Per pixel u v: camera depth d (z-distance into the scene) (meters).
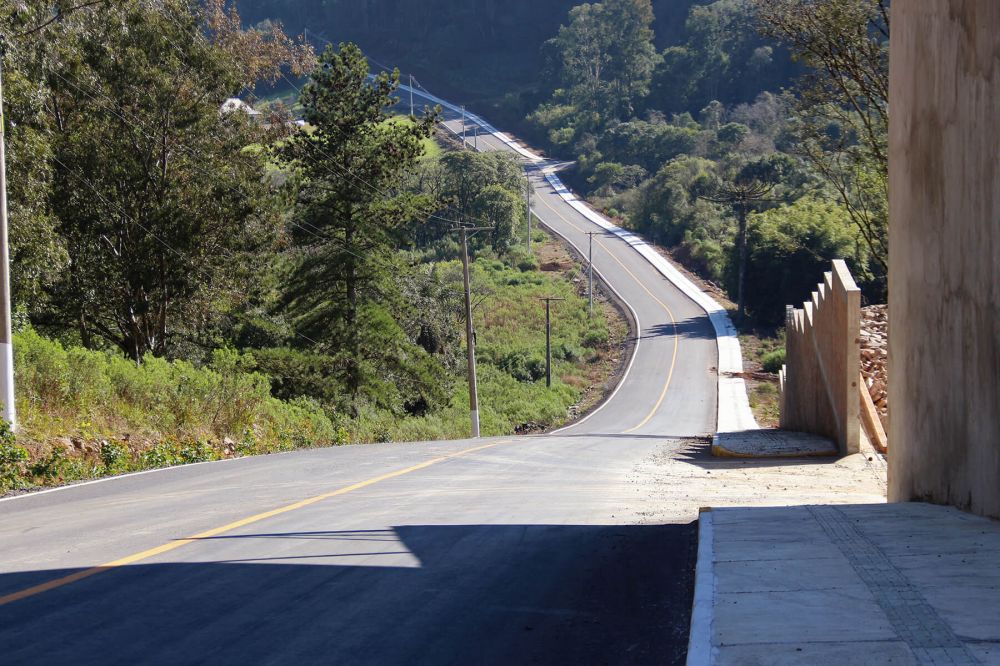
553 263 110.12
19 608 5.78
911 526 7.21
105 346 37.31
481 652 5.05
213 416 22.45
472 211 114.94
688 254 113.00
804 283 83.94
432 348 65.81
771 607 5.09
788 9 26.12
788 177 109.69
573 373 74.81
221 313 40.00
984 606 4.93
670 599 6.09
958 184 8.58
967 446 8.19
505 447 21.72
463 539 8.11
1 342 14.88
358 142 44.31
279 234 38.12
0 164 15.08
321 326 44.66
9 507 10.34
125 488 12.15
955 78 8.70
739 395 64.00
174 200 34.41
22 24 26.78
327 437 29.36
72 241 32.78
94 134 32.75
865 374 24.77
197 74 34.59
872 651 4.30
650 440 29.06
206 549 7.58
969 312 8.16
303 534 8.27
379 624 5.54
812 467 17.28
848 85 26.58
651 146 154.50
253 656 4.93
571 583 6.56
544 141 183.75
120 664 4.76
